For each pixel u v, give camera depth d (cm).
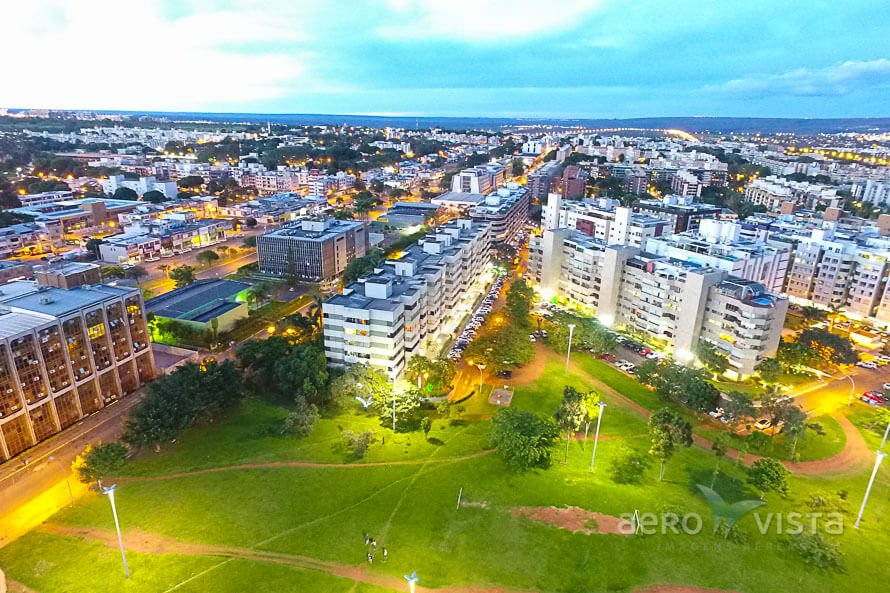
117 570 9875
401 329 17438
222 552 10388
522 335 19862
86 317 14975
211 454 13525
